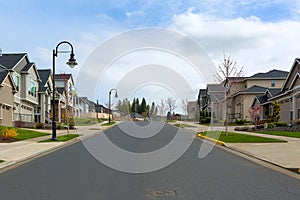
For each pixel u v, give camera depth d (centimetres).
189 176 961
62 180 906
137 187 816
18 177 965
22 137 2389
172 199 699
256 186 825
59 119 4722
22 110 4069
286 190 781
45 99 4691
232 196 722
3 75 3362
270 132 2752
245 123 4666
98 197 718
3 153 1538
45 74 4869
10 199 710
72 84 4484
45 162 1273
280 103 4050
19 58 3981
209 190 781
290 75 3816
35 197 723
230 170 1066
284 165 1130
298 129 2902
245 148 1678
